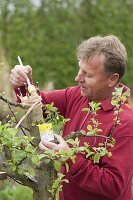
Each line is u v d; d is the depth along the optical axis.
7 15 12.17
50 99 3.35
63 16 12.70
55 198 2.69
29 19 12.30
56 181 2.59
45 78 12.38
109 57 2.86
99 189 2.77
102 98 2.99
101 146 2.82
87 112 3.08
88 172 2.76
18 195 5.46
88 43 2.91
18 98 3.21
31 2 12.40
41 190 2.77
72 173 2.78
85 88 2.95
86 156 2.61
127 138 2.83
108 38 2.93
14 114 2.84
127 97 2.97
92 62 2.87
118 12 13.20
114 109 2.79
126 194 3.02
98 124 2.76
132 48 13.41
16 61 11.95
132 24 13.38
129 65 13.30
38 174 2.76
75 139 2.66
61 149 2.55
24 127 2.84
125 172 2.80
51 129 2.64
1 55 9.64
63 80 12.60
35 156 2.46
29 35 12.31
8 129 2.48
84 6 12.92
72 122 3.17
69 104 3.28
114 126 2.73
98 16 12.93
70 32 12.77
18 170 2.65
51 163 2.72
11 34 12.09
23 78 3.17
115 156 2.81
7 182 5.72
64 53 12.62
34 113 2.76
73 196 3.03
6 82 6.38
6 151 2.69
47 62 12.41
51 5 12.54
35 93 2.80
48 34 12.56
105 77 2.90
